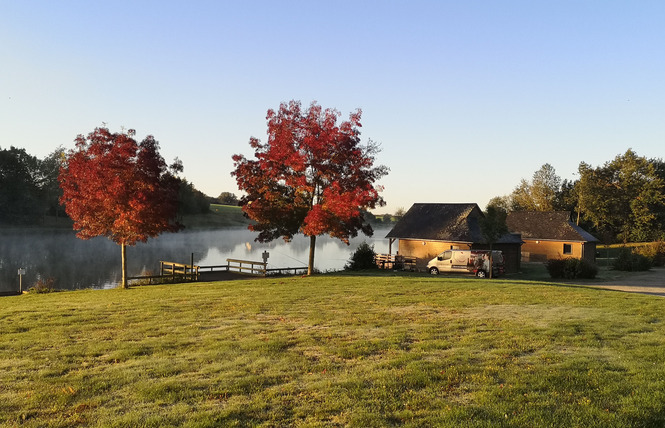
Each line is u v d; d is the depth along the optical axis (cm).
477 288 2056
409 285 2189
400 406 664
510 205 9819
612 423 592
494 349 948
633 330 1123
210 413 645
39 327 1301
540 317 1319
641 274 3653
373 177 2862
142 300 1830
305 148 2777
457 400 682
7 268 4334
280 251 7106
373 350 966
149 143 2580
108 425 616
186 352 986
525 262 5384
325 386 749
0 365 916
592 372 782
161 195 2541
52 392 745
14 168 9212
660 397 666
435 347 978
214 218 14100
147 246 7469
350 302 1659
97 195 2366
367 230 3042
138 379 806
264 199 2873
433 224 4394
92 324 1328
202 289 2206
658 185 7606
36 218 9338
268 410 660
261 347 1001
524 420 604
